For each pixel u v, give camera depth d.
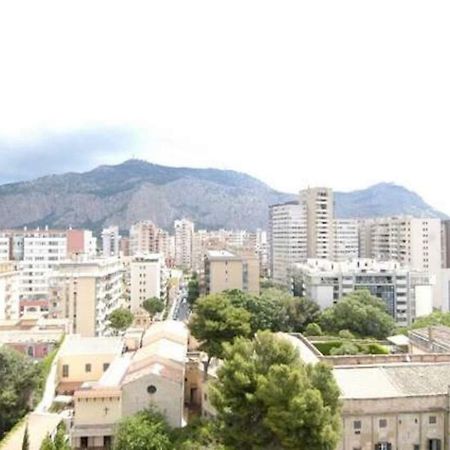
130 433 60.94
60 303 138.25
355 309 128.00
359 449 58.19
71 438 66.50
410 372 64.44
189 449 60.28
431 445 59.19
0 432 68.62
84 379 89.69
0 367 72.25
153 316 184.62
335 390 51.72
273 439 49.75
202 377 78.75
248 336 78.50
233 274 178.00
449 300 183.50
